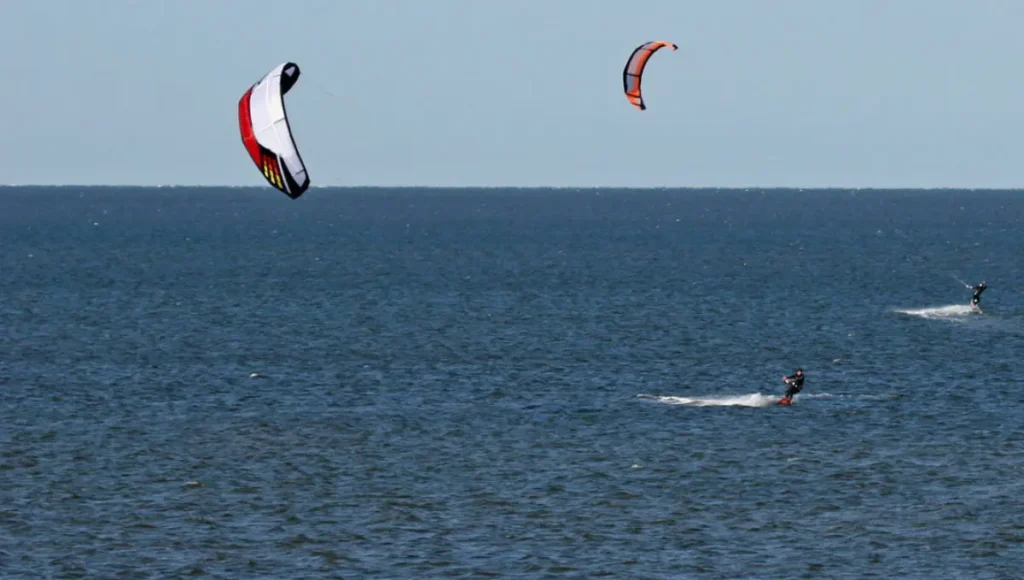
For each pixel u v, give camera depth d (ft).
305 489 502.38
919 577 409.90
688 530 454.40
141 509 475.72
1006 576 410.52
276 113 393.50
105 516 467.11
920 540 443.73
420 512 473.26
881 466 537.24
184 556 426.10
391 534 448.65
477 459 550.77
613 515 470.80
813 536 448.24
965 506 481.05
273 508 477.36
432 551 431.43
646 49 523.29
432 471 530.68
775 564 420.77
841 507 481.05
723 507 481.05
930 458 550.77
